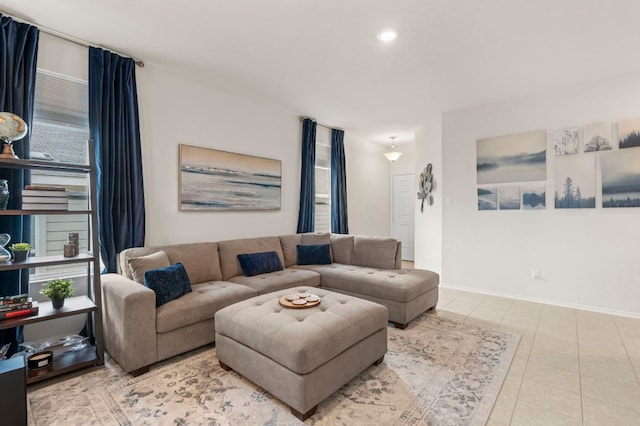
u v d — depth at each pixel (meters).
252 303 2.33
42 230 2.61
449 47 2.74
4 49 2.29
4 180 2.12
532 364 2.33
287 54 2.89
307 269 3.85
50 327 2.61
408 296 3.01
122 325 2.14
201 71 3.28
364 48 2.77
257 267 3.48
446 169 4.60
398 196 7.14
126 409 1.80
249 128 4.10
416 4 2.15
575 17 2.28
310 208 4.88
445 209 4.61
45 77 2.61
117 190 2.86
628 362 2.36
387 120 5.01
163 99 3.28
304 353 1.70
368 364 2.17
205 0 2.14
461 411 1.79
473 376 2.16
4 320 1.96
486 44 2.68
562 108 3.71
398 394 1.96
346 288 3.44
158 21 2.39
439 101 4.12
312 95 3.93
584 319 3.27
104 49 2.81
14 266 1.98
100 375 2.16
